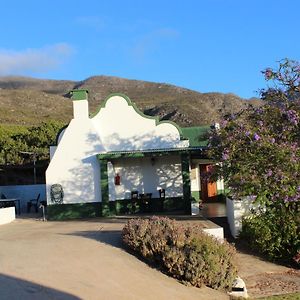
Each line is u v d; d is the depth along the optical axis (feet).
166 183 77.30
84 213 74.90
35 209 94.58
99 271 34.73
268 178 49.83
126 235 41.37
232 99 247.09
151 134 77.10
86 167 75.41
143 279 35.04
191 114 217.77
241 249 52.54
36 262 35.53
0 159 122.62
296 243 49.44
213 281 37.11
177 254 37.01
